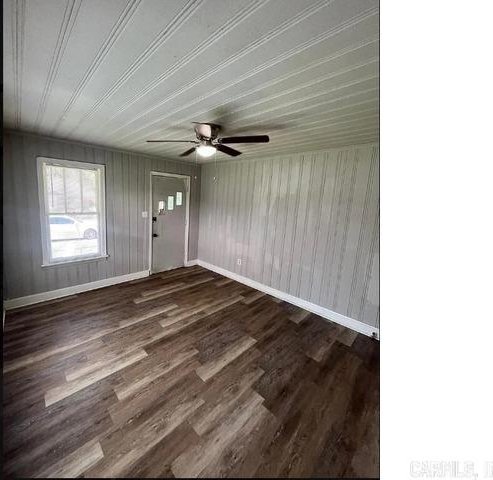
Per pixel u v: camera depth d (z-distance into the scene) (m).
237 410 1.77
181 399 1.83
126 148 3.64
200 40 1.11
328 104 1.74
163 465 1.39
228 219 4.49
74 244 3.51
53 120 2.37
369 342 2.76
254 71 1.35
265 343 2.63
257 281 4.09
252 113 1.96
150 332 2.67
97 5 0.93
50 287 3.30
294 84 1.47
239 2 0.89
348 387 2.07
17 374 1.98
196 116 2.09
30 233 3.06
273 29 1.02
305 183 3.35
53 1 0.92
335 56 1.18
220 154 3.73
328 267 3.22
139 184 4.06
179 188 4.67
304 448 1.54
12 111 2.12
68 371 2.03
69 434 1.52
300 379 2.13
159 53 1.22
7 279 2.95
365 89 1.50
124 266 4.07
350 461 1.48
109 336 2.55
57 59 1.30
